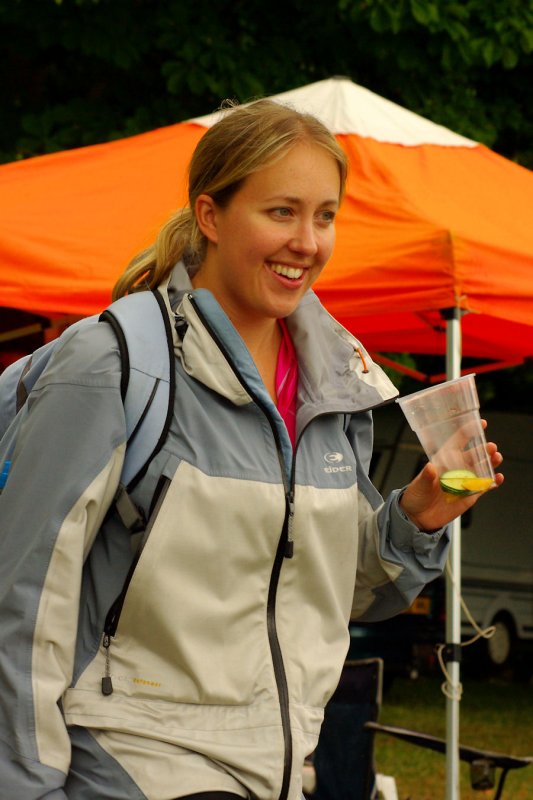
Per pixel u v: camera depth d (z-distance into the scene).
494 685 13.30
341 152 2.31
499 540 13.13
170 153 6.49
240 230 2.27
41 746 2.02
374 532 2.49
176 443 2.17
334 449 2.39
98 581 2.16
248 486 2.19
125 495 2.14
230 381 2.21
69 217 5.62
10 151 10.73
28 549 2.08
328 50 11.00
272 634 2.22
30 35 10.38
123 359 2.16
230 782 2.12
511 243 5.22
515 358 7.80
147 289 2.41
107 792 2.09
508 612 13.10
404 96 11.03
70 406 2.13
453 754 5.03
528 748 9.77
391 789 5.14
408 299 5.04
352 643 11.53
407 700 12.08
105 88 10.94
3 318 6.81
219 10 10.44
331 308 5.16
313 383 2.40
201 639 2.15
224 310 2.38
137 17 10.12
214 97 10.52
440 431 2.42
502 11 10.59
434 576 2.51
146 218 5.73
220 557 2.16
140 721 2.11
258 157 2.24
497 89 11.80
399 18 10.08
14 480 2.14
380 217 5.37
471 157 6.51
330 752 5.21
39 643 2.05
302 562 2.26
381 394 2.41
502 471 13.26
